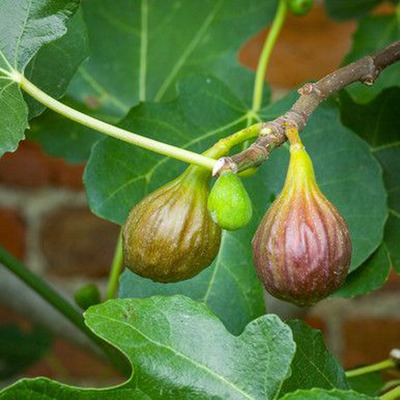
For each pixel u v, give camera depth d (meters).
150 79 0.89
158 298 0.59
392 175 0.76
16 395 0.56
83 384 1.32
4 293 1.03
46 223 1.26
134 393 0.58
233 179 0.54
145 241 0.58
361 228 0.71
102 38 0.90
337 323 1.25
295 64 1.22
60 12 0.64
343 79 0.60
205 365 0.58
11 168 1.25
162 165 0.71
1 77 0.62
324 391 0.54
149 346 0.58
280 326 0.58
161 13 0.90
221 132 0.74
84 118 0.61
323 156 0.73
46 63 0.68
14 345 1.16
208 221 0.58
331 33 1.21
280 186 0.72
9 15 0.63
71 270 1.27
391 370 0.81
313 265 0.54
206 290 0.70
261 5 0.89
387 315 1.25
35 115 0.66
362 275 0.71
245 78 0.88
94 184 0.69
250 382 0.58
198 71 0.88
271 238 0.54
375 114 0.77
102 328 0.58
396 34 0.95
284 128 0.56
